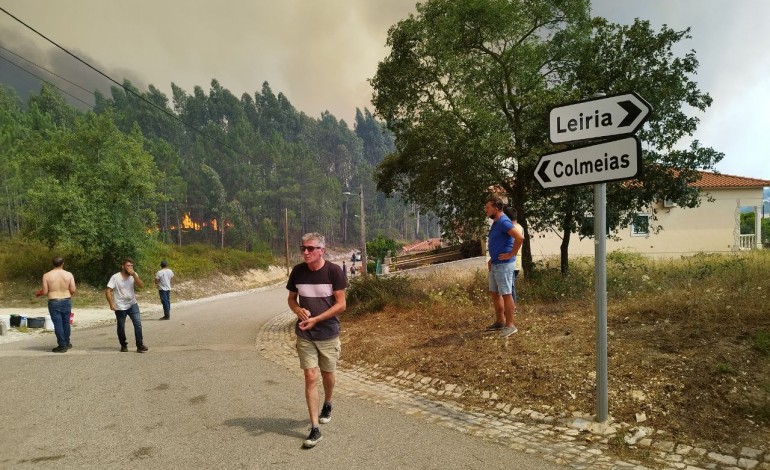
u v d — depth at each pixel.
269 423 4.53
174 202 86.62
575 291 8.88
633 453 3.58
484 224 13.48
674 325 5.54
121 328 8.36
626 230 23.41
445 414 4.67
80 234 20.62
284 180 111.38
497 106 12.92
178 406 5.11
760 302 5.59
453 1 11.73
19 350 8.62
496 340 6.30
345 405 5.07
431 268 22.92
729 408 3.81
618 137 3.81
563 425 4.16
